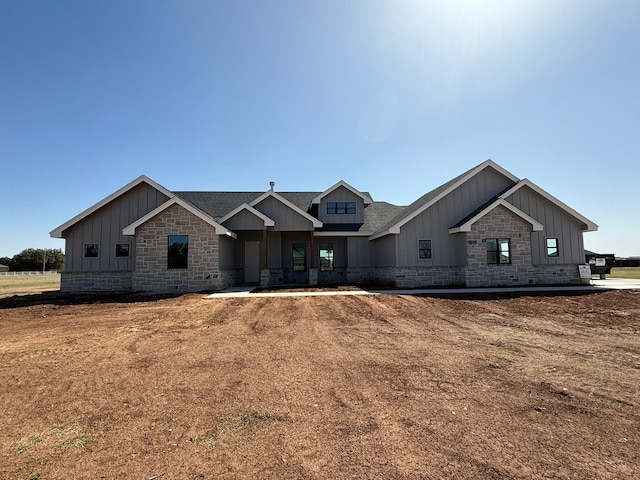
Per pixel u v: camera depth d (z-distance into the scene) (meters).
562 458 2.94
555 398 4.18
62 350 6.50
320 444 3.20
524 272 16.53
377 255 20.17
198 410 3.94
